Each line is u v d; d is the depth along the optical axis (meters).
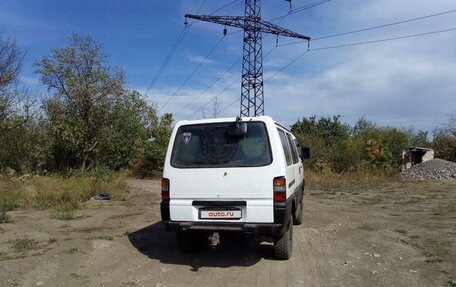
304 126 42.19
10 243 7.33
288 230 6.51
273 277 5.86
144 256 6.79
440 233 8.78
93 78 21.34
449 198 15.22
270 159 6.01
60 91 20.98
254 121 6.23
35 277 5.46
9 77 19.56
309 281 5.70
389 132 29.67
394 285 5.54
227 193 6.03
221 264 6.44
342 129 41.72
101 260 6.34
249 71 31.52
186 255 6.89
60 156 21.62
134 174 29.00
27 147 21.44
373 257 6.91
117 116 21.92
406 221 10.27
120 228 8.85
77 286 5.31
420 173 24.30
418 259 6.79
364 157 26.72
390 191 17.80
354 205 13.27
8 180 16.67
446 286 5.49
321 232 8.70
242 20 31.72
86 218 10.12
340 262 6.60
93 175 18.66
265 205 5.91
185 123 6.49
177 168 6.27
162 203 6.27
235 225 5.98
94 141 21.55
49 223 9.35
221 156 6.17
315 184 20.27
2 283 5.20
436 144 32.53
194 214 6.16
